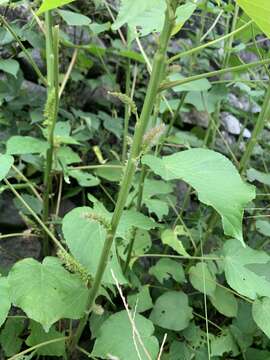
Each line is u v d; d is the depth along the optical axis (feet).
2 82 2.12
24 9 2.25
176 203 2.46
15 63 1.93
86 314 1.33
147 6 0.70
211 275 1.78
